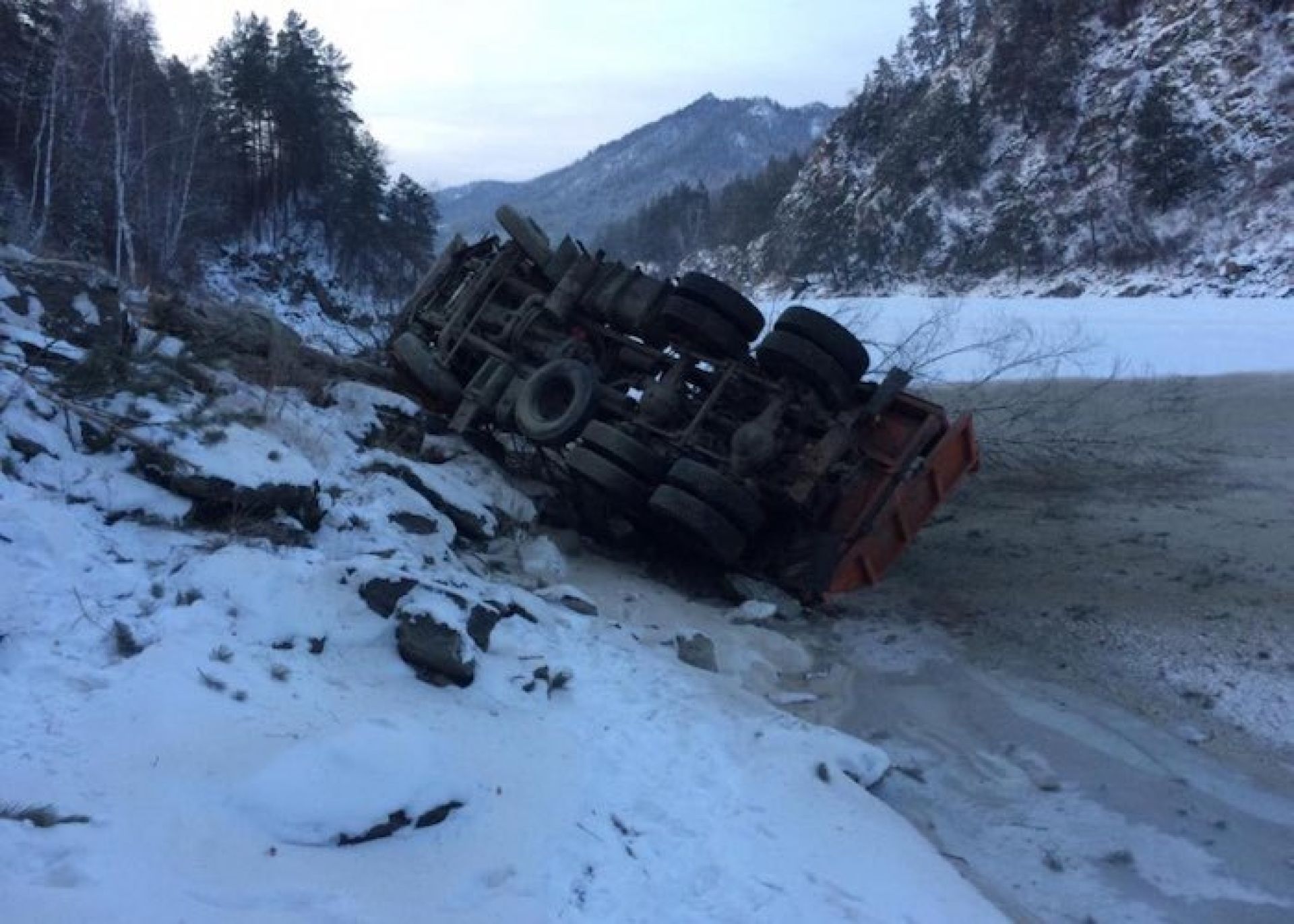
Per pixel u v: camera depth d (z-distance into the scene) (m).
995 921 3.90
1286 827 4.73
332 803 3.50
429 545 6.72
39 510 4.86
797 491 7.88
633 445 8.24
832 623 7.57
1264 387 18.97
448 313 10.50
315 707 4.22
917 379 16.00
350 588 5.18
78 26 42.44
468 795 3.84
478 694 4.81
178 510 5.61
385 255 64.31
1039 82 96.69
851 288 93.44
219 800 3.44
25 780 3.28
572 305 9.64
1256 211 75.56
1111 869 4.44
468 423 9.73
